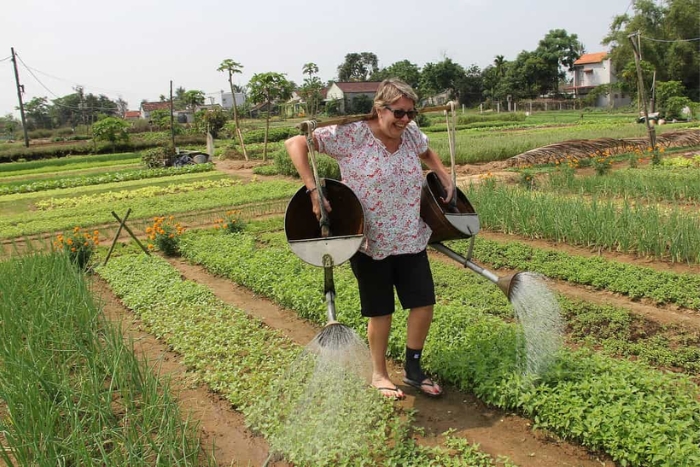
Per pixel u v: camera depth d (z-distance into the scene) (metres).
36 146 51.84
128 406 4.46
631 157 19.20
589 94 78.25
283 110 80.62
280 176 25.64
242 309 7.50
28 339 4.92
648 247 9.07
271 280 8.15
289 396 4.50
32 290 7.05
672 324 6.21
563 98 89.06
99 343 5.12
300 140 4.28
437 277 7.99
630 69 58.84
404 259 4.58
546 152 21.34
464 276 7.98
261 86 31.77
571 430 4.00
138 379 4.72
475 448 3.98
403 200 4.41
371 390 4.58
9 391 4.24
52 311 5.84
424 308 4.64
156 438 4.09
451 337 5.39
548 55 86.12
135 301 7.70
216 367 5.42
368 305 4.61
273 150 38.09
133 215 17.00
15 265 8.33
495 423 4.41
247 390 4.96
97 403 4.16
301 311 7.06
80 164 39.81
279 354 5.62
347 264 8.49
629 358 5.49
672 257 8.74
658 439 3.63
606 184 14.29
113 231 15.40
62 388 4.28
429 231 4.71
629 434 3.78
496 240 10.59
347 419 4.08
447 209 4.87
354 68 123.38
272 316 7.28
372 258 4.49
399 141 4.45
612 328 6.12
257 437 4.46
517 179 16.80
